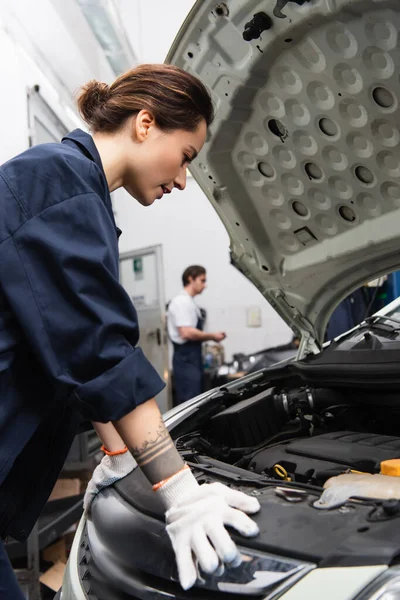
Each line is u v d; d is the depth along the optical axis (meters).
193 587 0.92
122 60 4.59
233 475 1.25
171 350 6.36
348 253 1.74
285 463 1.48
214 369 5.55
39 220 0.93
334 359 1.82
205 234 6.57
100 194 1.01
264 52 1.37
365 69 1.28
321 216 1.73
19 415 0.99
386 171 1.47
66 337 0.91
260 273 1.99
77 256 0.90
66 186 0.95
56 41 3.88
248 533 0.90
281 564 0.87
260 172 1.70
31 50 3.39
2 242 0.91
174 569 0.97
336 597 0.79
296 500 1.06
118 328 0.92
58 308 0.91
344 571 0.82
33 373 0.99
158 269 4.76
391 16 1.14
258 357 5.03
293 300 2.01
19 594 0.99
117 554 1.12
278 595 0.83
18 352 0.97
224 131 1.60
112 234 0.99
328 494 1.07
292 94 1.45
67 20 4.14
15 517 1.17
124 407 0.89
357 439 1.57
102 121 1.09
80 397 0.89
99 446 3.55
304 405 1.85
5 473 0.97
